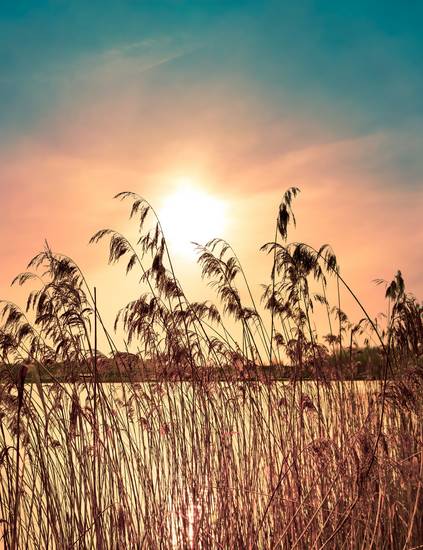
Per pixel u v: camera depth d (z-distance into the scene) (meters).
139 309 2.94
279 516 2.68
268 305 3.00
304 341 3.01
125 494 2.65
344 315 3.24
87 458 2.65
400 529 2.69
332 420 2.95
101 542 2.56
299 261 2.86
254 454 2.88
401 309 2.62
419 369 2.71
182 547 2.67
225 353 3.04
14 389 2.54
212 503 2.76
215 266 3.05
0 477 2.46
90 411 2.68
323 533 2.64
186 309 2.99
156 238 2.91
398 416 2.76
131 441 2.81
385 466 2.52
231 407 3.01
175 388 2.96
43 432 2.64
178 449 2.85
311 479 2.74
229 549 2.65
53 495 2.60
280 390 3.00
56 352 2.77
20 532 2.50
